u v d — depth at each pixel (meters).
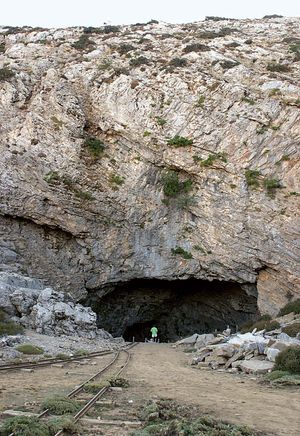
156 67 39.56
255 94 35.19
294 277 32.12
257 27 52.09
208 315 43.38
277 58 39.72
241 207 33.97
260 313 34.25
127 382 12.95
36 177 35.91
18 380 12.36
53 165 36.09
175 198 36.84
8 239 36.31
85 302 38.25
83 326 29.53
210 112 35.53
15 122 38.06
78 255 37.34
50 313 27.28
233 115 34.88
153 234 37.25
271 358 17.66
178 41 45.56
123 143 37.28
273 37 46.41
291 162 32.91
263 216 33.28
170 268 37.06
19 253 36.31
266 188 33.28
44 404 8.95
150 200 36.97
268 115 33.91
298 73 36.84
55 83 39.09
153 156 36.47
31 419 7.56
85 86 38.97
